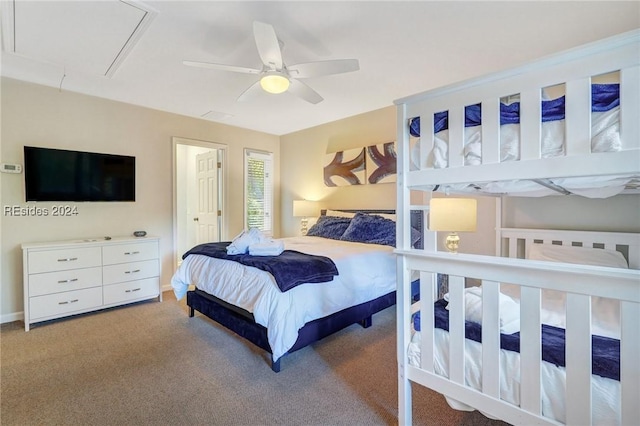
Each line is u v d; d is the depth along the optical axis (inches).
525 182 54.0
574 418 42.1
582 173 42.1
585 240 97.3
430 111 57.3
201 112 163.8
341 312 100.9
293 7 75.2
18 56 100.7
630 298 38.4
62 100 130.6
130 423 64.2
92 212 139.6
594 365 42.3
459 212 92.4
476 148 51.8
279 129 203.5
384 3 73.9
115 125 145.0
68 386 77.0
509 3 73.9
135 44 92.8
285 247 124.2
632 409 38.6
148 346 99.5
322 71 85.4
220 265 107.0
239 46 93.7
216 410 68.5
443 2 73.7
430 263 57.0
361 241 140.3
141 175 153.8
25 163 120.3
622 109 39.4
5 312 119.8
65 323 119.0
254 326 90.9
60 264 119.3
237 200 196.2
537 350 45.0
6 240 120.0
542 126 46.1
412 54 99.0
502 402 48.4
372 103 149.7
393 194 156.6
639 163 38.3
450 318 54.4
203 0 72.6
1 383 78.0
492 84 49.8
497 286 49.0
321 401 71.7
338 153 177.5
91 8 75.4
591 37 88.5
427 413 67.4
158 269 146.8
